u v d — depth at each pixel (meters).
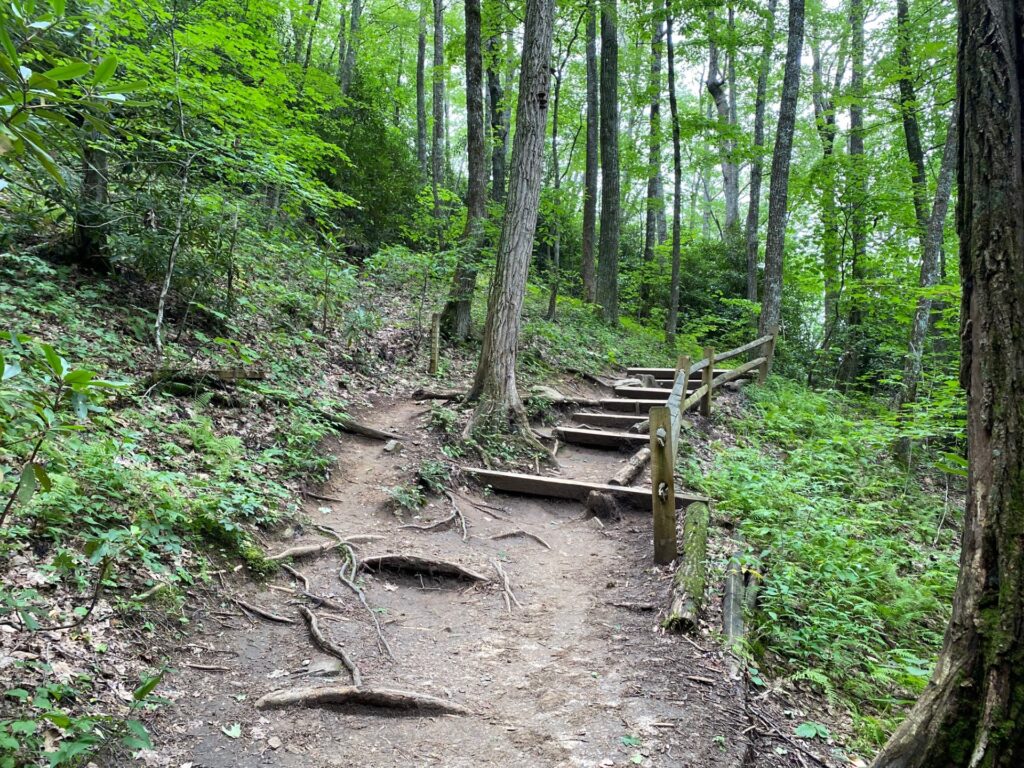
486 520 5.75
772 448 9.04
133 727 2.38
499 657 3.69
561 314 14.07
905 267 15.12
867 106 15.12
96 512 3.56
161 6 6.98
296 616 3.85
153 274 6.51
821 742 3.00
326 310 8.48
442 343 9.97
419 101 19.80
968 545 2.03
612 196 15.15
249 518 4.53
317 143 8.59
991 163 2.07
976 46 2.13
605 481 6.75
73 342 5.22
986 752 1.82
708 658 3.55
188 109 6.95
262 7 10.53
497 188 16.39
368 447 6.48
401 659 3.59
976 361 2.07
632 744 2.82
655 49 13.84
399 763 2.73
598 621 4.09
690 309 19.50
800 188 16.05
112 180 6.16
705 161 16.61
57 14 1.76
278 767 2.63
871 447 9.31
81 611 2.99
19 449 3.51
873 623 4.39
